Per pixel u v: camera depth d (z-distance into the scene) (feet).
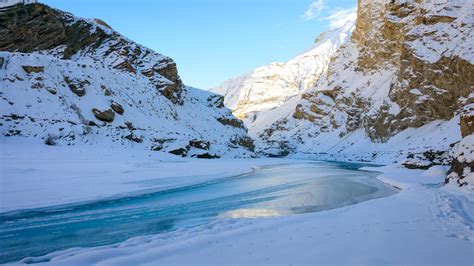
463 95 188.85
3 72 149.07
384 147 228.43
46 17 220.02
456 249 25.79
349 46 448.24
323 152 306.96
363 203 48.47
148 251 26.66
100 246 30.55
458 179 59.88
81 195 58.23
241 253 25.75
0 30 199.31
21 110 135.44
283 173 114.32
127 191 64.95
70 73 174.70
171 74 289.53
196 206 52.90
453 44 202.59
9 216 44.37
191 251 26.48
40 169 79.97
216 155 190.80
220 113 328.90
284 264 23.08
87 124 151.64
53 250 31.27
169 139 174.19
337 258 24.03
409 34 241.76
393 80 270.67
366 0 418.31
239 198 60.64
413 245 26.78
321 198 60.23
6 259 28.81
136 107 196.44
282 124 476.54
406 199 50.55
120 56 252.21
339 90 395.96
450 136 170.40
